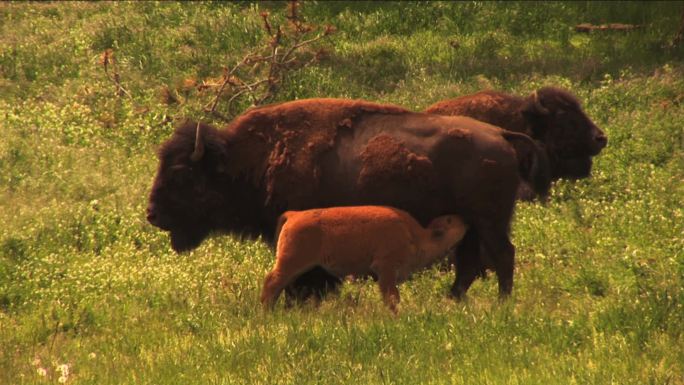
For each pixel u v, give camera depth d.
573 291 39.19
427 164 35.41
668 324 31.42
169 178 37.03
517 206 48.06
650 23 78.75
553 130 45.16
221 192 37.12
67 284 40.00
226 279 41.00
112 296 38.62
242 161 36.81
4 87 66.38
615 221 46.41
